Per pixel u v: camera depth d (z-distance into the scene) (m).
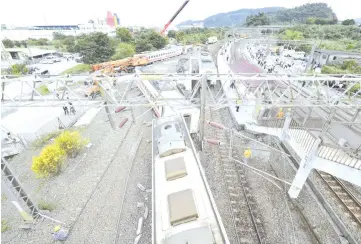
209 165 14.92
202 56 36.19
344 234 10.13
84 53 41.97
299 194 12.55
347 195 12.20
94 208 12.03
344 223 10.60
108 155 16.47
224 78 10.49
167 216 8.69
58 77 10.05
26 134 18.41
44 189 13.44
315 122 15.48
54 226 11.09
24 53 52.12
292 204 11.84
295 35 49.84
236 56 48.19
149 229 10.77
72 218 11.45
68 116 22.64
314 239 10.05
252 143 17.52
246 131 19.06
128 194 12.92
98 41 43.62
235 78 10.40
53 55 54.50
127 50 47.38
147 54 46.19
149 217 11.48
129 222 11.21
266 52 50.06
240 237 10.19
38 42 69.38
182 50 58.00
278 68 37.41
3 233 10.88
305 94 14.45
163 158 12.17
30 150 17.44
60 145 15.67
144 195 12.85
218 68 36.53
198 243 7.30
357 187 12.85
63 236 10.26
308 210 11.50
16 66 37.75
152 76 10.21
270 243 9.91
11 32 81.19
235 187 13.05
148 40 60.25
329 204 11.57
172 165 11.07
